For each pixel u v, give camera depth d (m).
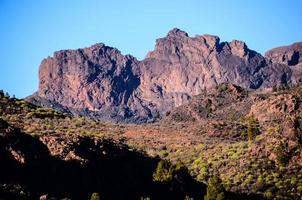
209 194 62.66
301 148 73.31
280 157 72.38
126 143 84.38
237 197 65.06
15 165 53.12
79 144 62.22
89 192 56.62
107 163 62.97
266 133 82.12
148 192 62.53
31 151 56.31
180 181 64.50
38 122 82.44
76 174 57.09
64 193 54.19
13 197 48.06
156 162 71.44
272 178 68.94
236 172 71.12
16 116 86.25
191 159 78.62
